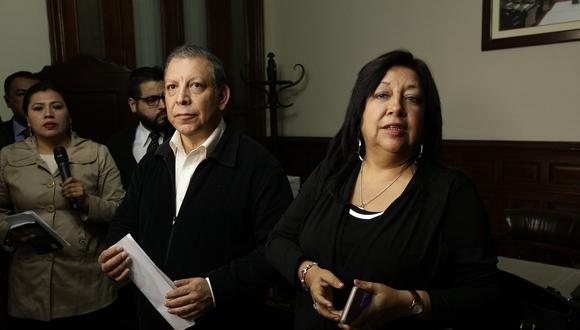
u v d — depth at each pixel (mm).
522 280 1039
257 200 1254
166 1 3178
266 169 1274
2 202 1733
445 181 936
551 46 2715
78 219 1734
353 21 3504
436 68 3164
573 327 959
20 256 1695
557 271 1625
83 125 2354
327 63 3688
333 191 1023
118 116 2350
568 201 2688
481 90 3000
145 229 1312
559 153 2689
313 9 3705
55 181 1716
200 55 1239
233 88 3703
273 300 2607
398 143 946
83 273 1738
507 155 2875
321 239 994
